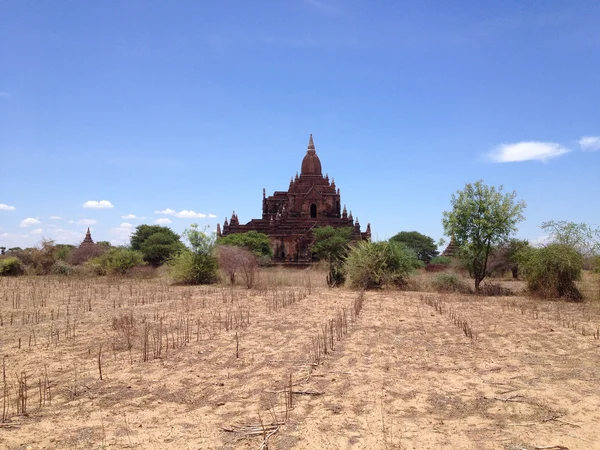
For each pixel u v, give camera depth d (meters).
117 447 6.38
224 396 8.48
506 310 19.44
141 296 24.45
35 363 10.71
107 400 8.27
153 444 6.47
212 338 13.45
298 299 23.56
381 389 8.80
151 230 71.75
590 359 11.09
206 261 34.00
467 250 27.83
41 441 6.55
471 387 8.94
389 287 30.03
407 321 16.55
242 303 21.91
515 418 7.39
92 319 16.78
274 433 6.79
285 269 57.88
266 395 8.52
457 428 6.99
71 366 10.45
